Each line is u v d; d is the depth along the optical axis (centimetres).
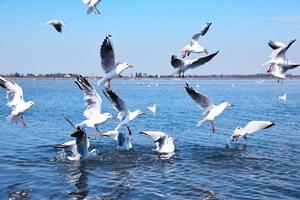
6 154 2489
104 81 1936
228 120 4522
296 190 1852
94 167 2220
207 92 12344
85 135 2244
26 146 2769
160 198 1742
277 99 8506
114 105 2219
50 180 1967
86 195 1780
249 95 10319
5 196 1739
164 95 10175
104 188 1872
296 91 13412
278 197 1759
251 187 1894
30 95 9581
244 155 2567
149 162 2352
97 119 2150
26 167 2186
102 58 1920
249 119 4619
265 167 2264
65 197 1745
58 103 6950
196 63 1892
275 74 1972
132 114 2298
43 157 2419
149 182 1964
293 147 2852
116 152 2575
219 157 2502
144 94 10719
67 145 2367
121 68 1944
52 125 3938
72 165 2247
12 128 3691
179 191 1834
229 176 2070
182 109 5875
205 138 3198
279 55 1984
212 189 1858
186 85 2144
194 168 2231
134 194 1792
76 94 10294
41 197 1739
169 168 2225
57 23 2036
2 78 2073
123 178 2028
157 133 2645
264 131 3497
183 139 3144
